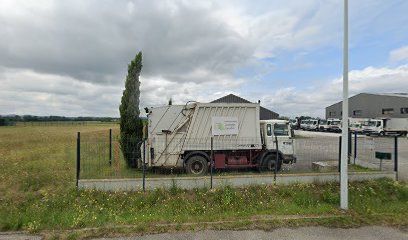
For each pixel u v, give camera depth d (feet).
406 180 31.30
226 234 17.28
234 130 35.19
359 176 30.71
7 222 18.89
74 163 39.83
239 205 24.30
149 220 19.67
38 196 25.96
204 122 34.94
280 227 18.31
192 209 23.25
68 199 24.86
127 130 36.60
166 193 26.78
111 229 17.85
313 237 16.89
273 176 29.37
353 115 168.55
